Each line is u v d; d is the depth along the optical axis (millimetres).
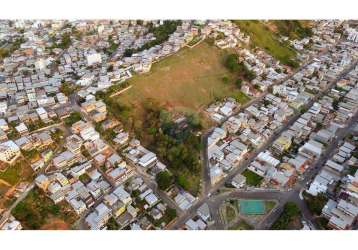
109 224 125188
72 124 163250
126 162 151000
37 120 163750
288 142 163000
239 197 137750
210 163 154125
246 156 160250
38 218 124312
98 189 134625
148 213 130625
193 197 135875
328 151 162500
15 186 133875
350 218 124375
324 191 137875
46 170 141375
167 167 152000
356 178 137875
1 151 138000
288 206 127750
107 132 163250
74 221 125750
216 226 125562
